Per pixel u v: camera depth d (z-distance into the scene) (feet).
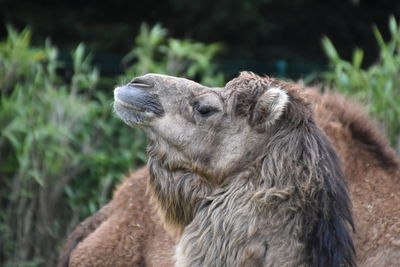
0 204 44.78
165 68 48.98
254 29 79.87
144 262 29.35
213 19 78.43
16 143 42.65
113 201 31.53
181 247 24.62
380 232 25.99
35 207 44.50
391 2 85.71
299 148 23.61
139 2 81.25
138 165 48.32
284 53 82.23
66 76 54.24
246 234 23.47
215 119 24.31
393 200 26.66
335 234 23.22
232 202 23.85
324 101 28.76
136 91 24.95
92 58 55.42
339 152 27.20
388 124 40.09
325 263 23.03
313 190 23.25
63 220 45.37
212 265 23.91
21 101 44.60
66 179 44.96
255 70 55.57
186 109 24.64
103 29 77.61
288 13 86.07
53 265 44.32
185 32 80.79
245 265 23.43
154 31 50.01
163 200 25.31
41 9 77.82
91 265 29.81
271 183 23.52
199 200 24.53
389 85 40.70
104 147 47.70
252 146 24.00
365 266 25.77
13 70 46.14
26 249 44.09
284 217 23.25
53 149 44.14
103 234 30.09
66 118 45.93
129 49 78.28
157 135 24.95
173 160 24.77
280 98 23.67
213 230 24.00
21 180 43.93
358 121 28.37
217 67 55.67
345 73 44.78
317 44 85.61
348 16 86.28
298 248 23.13
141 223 29.58
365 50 85.76
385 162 27.84
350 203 24.03
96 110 47.57
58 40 77.56
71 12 79.10
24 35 48.75
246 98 24.27
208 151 24.35
